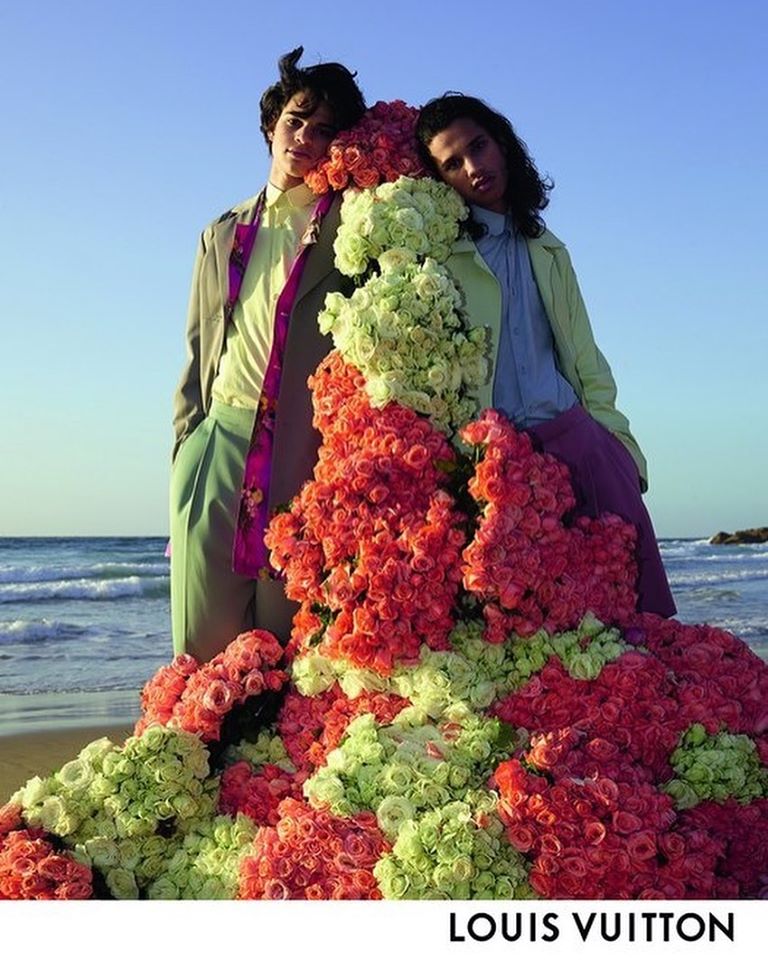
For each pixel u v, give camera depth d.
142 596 18.64
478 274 3.93
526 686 3.54
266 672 3.87
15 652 12.74
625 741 3.43
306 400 4.06
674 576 22.33
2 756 7.14
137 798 3.59
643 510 4.10
